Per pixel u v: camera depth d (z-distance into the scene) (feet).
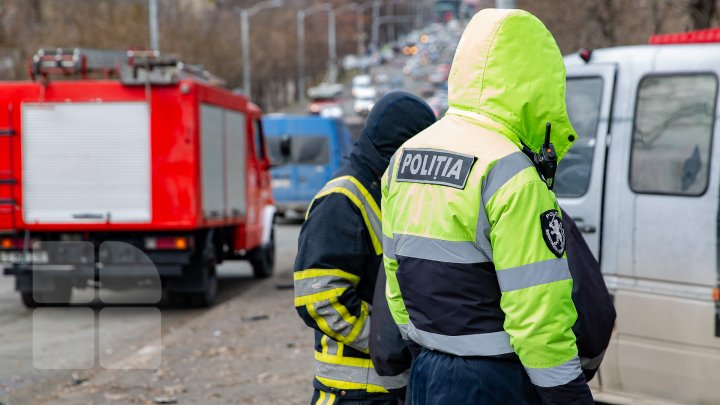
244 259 46.91
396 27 534.37
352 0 436.76
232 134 41.96
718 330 16.52
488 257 9.54
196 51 141.28
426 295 9.78
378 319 11.64
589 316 10.05
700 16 42.63
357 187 12.28
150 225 36.19
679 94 17.75
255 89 215.72
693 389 16.94
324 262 12.06
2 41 107.65
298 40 280.72
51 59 36.65
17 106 36.70
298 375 24.17
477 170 9.50
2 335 30.86
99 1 117.19
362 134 12.51
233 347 28.02
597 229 18.35
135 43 112.16
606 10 57.67
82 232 36.50
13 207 36.42
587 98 19.03
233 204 41.68
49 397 22.25
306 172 79.51
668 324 17.24
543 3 62.75
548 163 9.71
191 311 37.06
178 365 25.67
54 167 36.58
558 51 9.93
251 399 21.80
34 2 112.57
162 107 36.35
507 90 9.68
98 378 24.27
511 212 9.15
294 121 79.61
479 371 9.51
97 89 36.55
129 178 36.40
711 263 16.72
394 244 10.38
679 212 17.24
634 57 18.56
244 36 165.17
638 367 17.72
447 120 10.18
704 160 17.10
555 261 9.10
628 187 18.03
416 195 10.02
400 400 12.11
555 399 9.09
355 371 12.36
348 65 412.98
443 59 355.36
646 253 17.62
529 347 9.04
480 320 9.55
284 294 40.78
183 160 36.27
